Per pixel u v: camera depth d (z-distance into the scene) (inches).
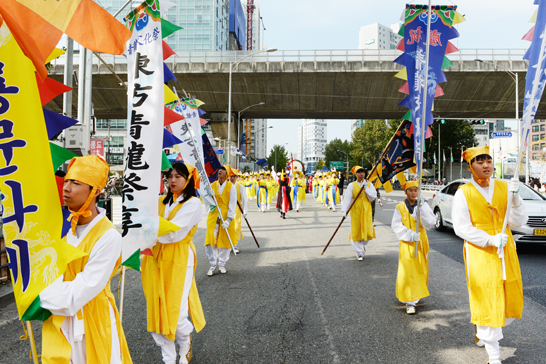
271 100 1307.8
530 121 122.3
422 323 161.8
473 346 139.2
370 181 281.4
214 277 242.1
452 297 197.2
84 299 72.6
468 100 1211.2
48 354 73.2
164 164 158.4
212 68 1186.6
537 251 317.7
